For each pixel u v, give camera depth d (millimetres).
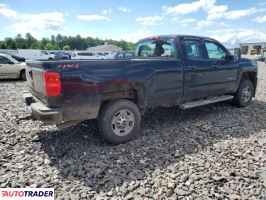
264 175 3355
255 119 5875
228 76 6258
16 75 13281
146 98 4668
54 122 3744
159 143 4430
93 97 3988
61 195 2965
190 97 5488
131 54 7141
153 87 4695
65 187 3123
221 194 2965
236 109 6766
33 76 4191
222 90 6246
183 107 5332
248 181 3217
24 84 11820
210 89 5875
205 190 3041
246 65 6750
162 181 3236
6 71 12977
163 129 5145
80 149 4172
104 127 4184
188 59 5266
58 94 3688
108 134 4219
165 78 4855
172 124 5461
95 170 3508
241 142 4477
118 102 4258
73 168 3570
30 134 4781
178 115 6133
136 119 4477
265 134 4902
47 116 3688
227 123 5551
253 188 3070
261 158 3852
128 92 4480
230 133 4938
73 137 4676
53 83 3637
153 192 3016
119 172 3461
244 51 61469
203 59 5613
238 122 5625
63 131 4965
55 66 3650
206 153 4031
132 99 4641
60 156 3926
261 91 9523
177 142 4477
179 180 3250
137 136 4742
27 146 4266
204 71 5582
